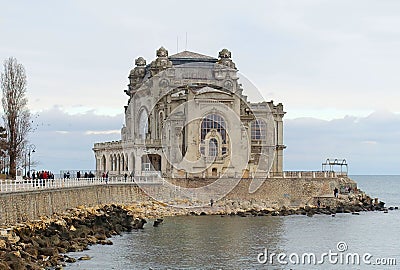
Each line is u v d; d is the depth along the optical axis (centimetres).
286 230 11919
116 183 13675
